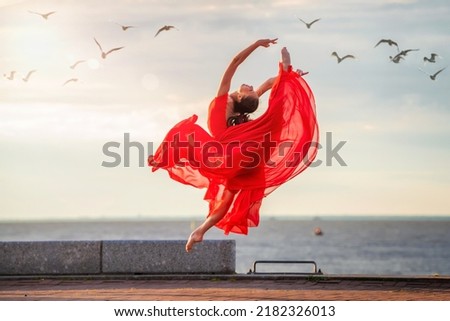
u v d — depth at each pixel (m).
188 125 18.58
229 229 18.84
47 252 25.23
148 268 25.08
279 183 18.83
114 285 23.88
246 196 18.72
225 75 18.47
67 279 25.02
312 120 18.94
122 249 25.16
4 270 25.23
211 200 18.89
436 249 179.12
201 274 24.92
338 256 153.75
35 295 22.00
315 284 23.75
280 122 18.67
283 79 18.84
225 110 18.52
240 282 24.23
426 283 23.78
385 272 116.94
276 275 24.48
